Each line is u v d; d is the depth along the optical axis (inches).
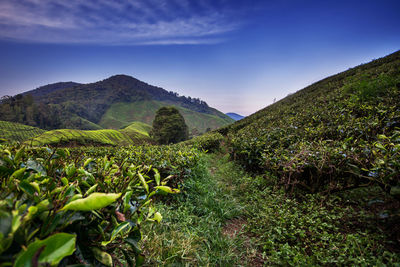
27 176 31.4
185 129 2874.0
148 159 147.9
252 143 219.3
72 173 36.8
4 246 15.6
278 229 99.4
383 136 101.3
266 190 152.6
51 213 25.6
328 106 333.4
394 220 80.6
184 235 96.6
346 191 117.2
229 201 143.8
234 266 85.0
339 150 116.4
